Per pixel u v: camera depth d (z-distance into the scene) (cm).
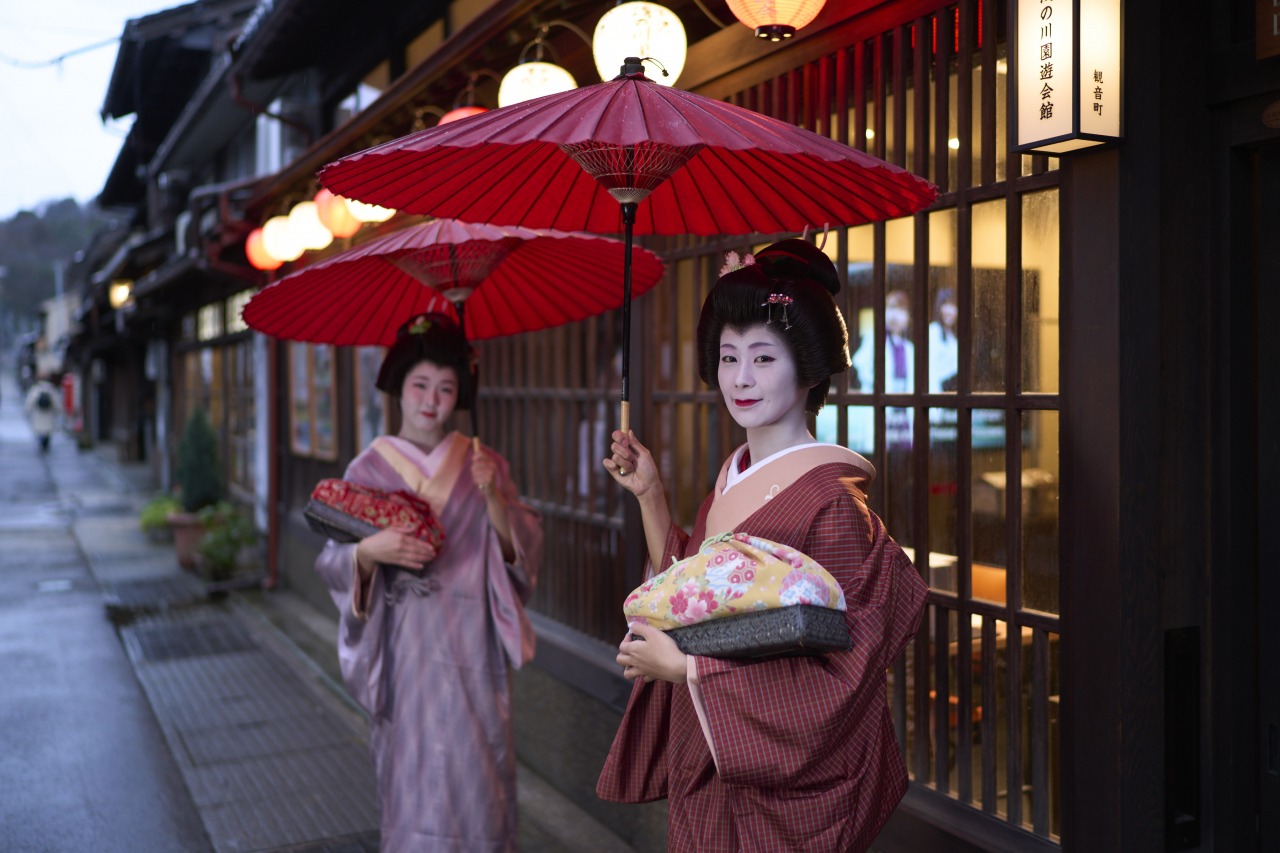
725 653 163
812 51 285
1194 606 208
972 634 245
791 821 166
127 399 2636
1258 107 199
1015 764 232
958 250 244
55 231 8531
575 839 386
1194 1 204
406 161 182
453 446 316
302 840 402
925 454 257
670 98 164
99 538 1255
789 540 172
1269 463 206
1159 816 204
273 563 894
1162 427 204
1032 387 227
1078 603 206
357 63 711
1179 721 207
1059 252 213
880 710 177
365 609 301
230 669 650
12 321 8731
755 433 190
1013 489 229
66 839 403
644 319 375
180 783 462
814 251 188
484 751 305
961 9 240
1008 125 205
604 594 419
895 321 270
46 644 728
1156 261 201
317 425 816
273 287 267
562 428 455
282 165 875
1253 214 208
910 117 262
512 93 318
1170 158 202
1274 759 207
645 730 203
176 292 1507
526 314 312
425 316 305
